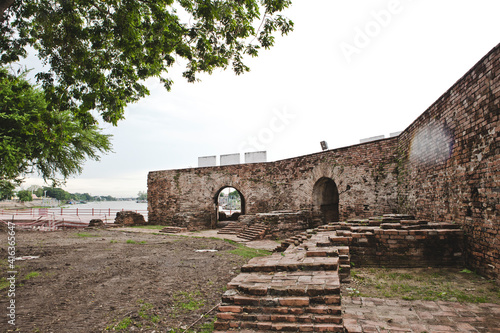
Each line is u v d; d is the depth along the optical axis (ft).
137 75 25.26
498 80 17.90
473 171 21.22
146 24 22.50
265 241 47.37
